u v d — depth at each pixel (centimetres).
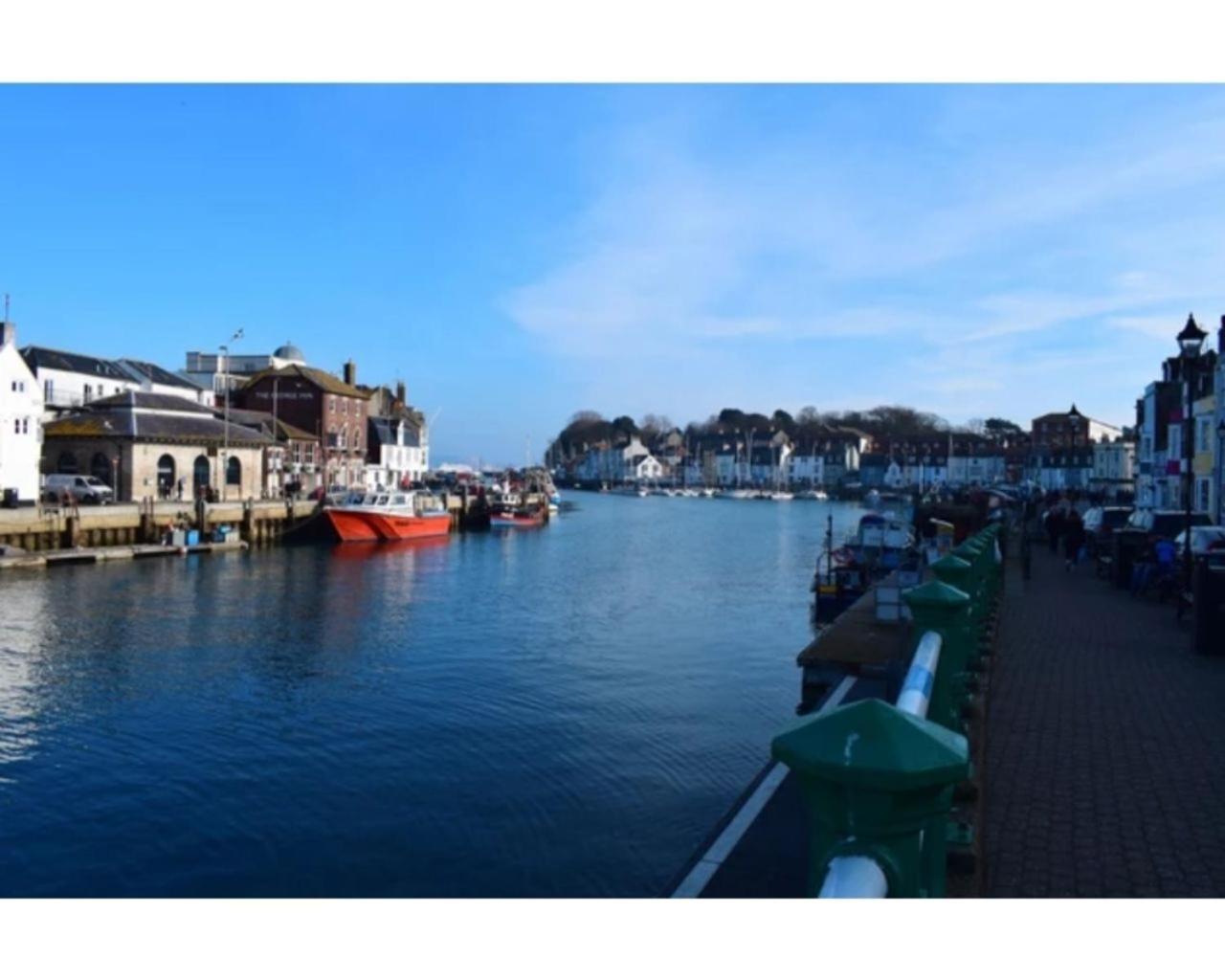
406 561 5059
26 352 6538
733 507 13400
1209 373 4019
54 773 1477
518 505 8462
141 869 1147
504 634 2755
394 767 1509
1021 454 15112
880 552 2827
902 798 208
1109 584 2145
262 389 8750
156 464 5781
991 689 1036
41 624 2772
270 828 1266
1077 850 604
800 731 218
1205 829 638
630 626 2925
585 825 1273
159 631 2700
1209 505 3838
